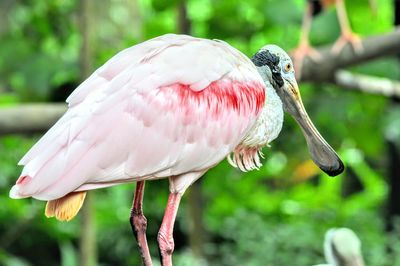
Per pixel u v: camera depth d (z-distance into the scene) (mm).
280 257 16172
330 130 15727
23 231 16797
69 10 14125
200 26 13914
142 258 5703
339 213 17484
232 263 16484
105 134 5254
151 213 16078
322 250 16391
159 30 13758
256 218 17125
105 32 15867
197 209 14609
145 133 5348
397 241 16125
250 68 5730
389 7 15414
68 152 5184
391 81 14203
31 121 10719
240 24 13789
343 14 12453
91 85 5406
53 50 14227
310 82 12547
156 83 5406
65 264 15773
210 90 5539
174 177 5629
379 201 18375
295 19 13492
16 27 13930
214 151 5598
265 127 5816
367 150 15922
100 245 16734
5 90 15406
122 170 5309
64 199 5242
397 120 14945
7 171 16109
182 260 14555
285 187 19391
